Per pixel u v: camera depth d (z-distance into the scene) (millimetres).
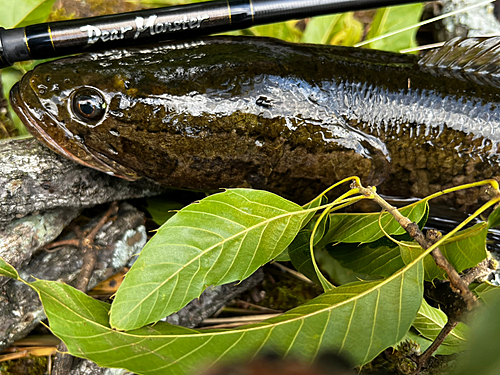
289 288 224
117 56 165
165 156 166
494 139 179
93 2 234
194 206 131
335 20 256
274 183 179
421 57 192
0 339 162
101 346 120
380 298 120
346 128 171
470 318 116
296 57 173
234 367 58
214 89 161
